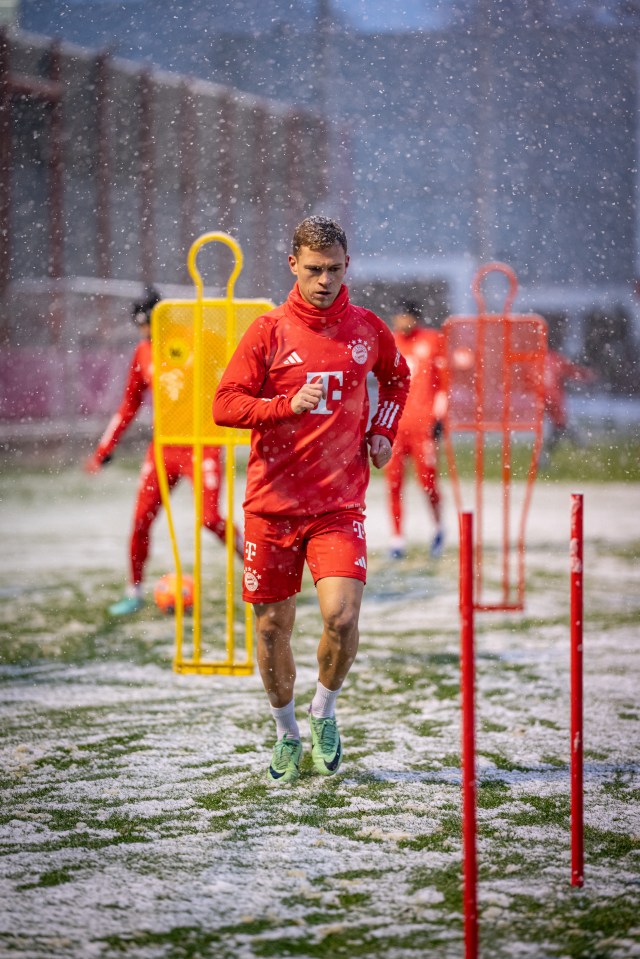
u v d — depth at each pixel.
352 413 10.31
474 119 76.12
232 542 13.97
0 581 22.11
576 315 76.50
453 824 9.68
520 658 15.91
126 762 11.48
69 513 32.31
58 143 55.41
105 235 58.41
